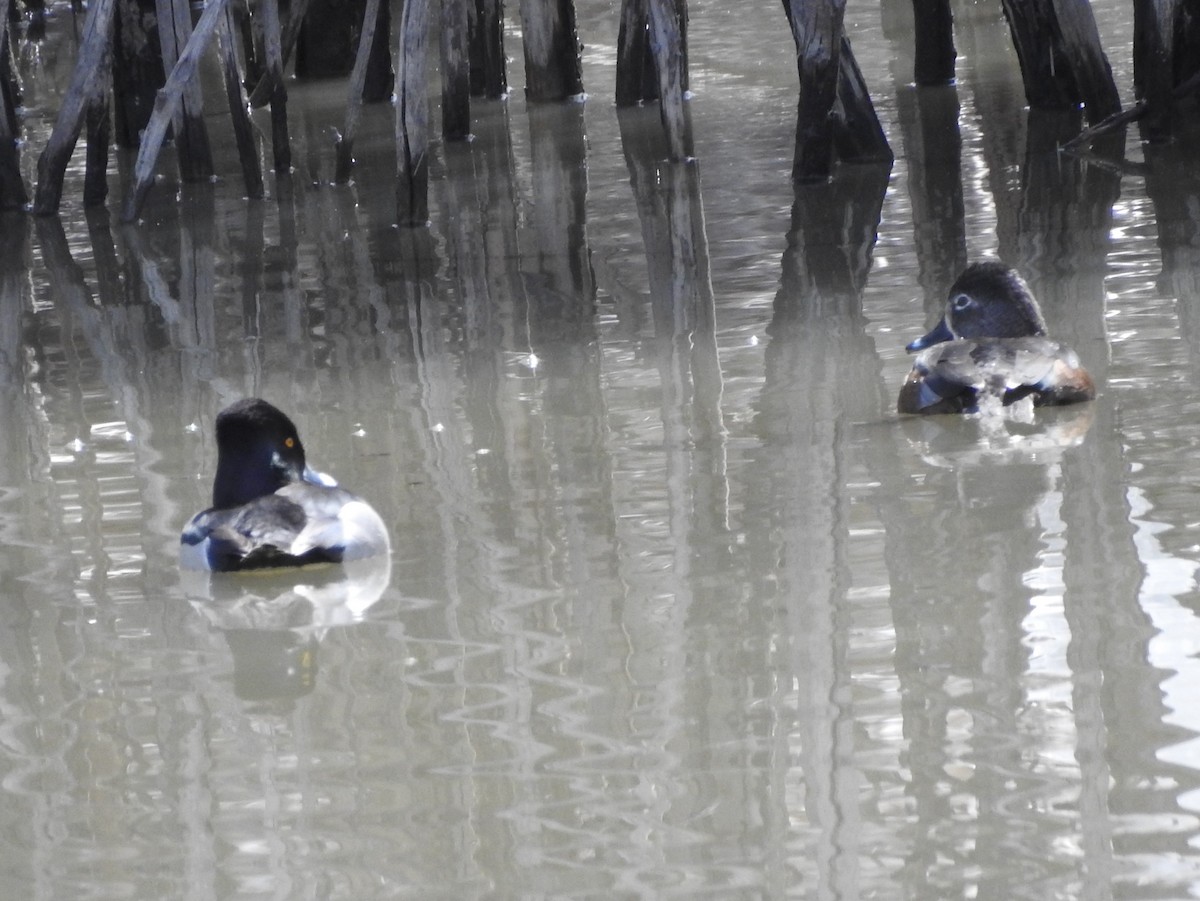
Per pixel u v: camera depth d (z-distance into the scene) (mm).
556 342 15688
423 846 7121
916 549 10094
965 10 33625
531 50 28672
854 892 6566
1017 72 27891
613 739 7973
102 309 18281
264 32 24406
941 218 19406
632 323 16141
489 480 12008
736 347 15031
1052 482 11070
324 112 29375
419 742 8078
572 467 12148
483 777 7668
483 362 15172
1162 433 11812
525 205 21984
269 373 15312
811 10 21156
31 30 38500
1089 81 22969
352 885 6836
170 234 21859
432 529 11102
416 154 20984
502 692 8562
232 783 7781
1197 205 18766
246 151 23344
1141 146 22281
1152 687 8039
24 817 7586
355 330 16672
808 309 16141
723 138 25016
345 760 7941
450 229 20953
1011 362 12602
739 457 12109
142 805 7621
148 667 9195
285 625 9688
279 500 10539
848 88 22453
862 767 7539
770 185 21938
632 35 27422
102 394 14977
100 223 22875
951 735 7750
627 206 21469
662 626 9266
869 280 17016
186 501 12000
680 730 8023
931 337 13852
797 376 14031
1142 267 16391
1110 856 6660
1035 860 6680
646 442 12609
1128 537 9969
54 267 20484
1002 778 7324
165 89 22469
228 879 6938
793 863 6781
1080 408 12578
